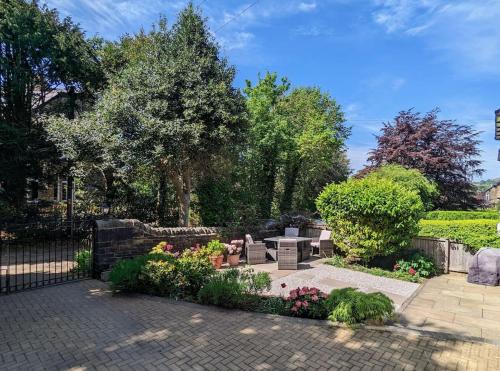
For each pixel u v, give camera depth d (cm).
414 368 376
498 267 769
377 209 832
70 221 1005
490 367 381
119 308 549
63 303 571
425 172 2028
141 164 960
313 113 1975
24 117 1277
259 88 1619
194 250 875
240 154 1293
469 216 1672
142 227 820
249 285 582
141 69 995
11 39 1175
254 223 1162
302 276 801
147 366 367
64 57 1275
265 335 452
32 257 990
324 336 452
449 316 559
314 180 2434
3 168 1128
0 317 505
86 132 1087
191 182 1287
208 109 969
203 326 478
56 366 365
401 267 863
